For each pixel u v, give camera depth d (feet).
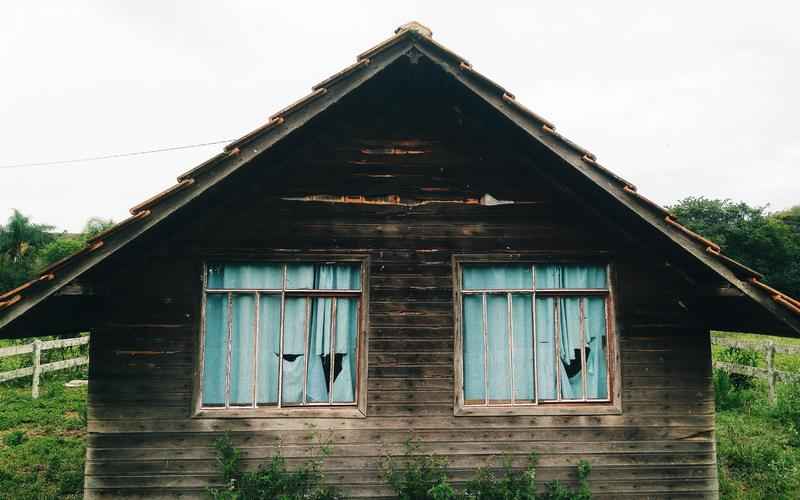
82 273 14.67
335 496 17.26
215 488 17.21
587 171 16.15
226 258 18.10
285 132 15.60
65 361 38.81
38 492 19.90
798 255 131.23
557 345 18.89
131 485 17.13
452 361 18.33
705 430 18.54
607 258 19.03
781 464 22.43
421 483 16.92
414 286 18.57
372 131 19.11
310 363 18.28
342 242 18.54
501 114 16.62
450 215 18.94
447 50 16.01
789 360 49.14
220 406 17.80
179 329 17.75
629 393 18.54
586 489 17.46
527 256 18.89
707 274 18.07
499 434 18.11
